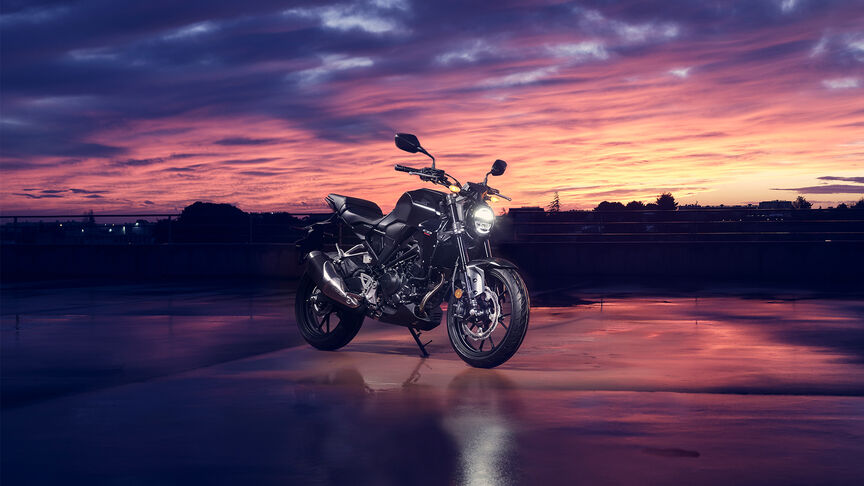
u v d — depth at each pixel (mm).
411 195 7344
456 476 3768
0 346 8266
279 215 21594
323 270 7777
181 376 6445
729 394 5586
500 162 7176
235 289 16922
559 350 7703
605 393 5629
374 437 4469
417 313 7156
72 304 13234
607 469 3863
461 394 5621
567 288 16203
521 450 4191
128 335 9133
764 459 4020
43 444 4395
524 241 21547
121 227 22375
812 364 6859
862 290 15414
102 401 5488
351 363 7078
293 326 9992
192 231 22062
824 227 20719
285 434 4555
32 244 22984
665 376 6289
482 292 6719
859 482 3670
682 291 15336
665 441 4352
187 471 3887
